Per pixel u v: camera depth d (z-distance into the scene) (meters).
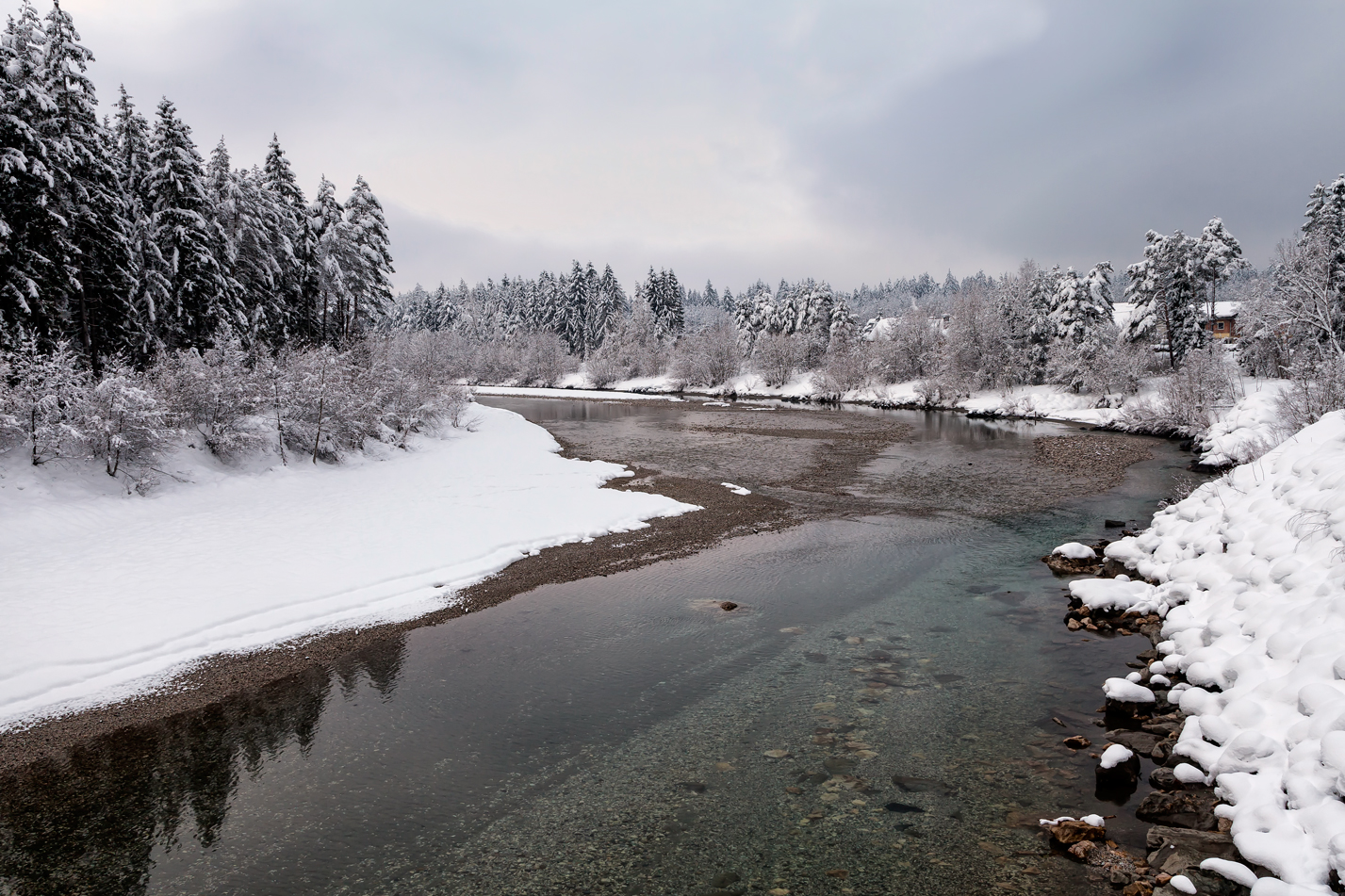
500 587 12.63
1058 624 10.33
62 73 21.30
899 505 19.45
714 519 17.86
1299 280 27.42
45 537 13.79
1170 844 5.09
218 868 5.51
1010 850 5.31
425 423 31.44
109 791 6.61
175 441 19.50
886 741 7.09
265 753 7.23
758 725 7.54
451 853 5.61
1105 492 20.70
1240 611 8.02
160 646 9.48
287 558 13.22
